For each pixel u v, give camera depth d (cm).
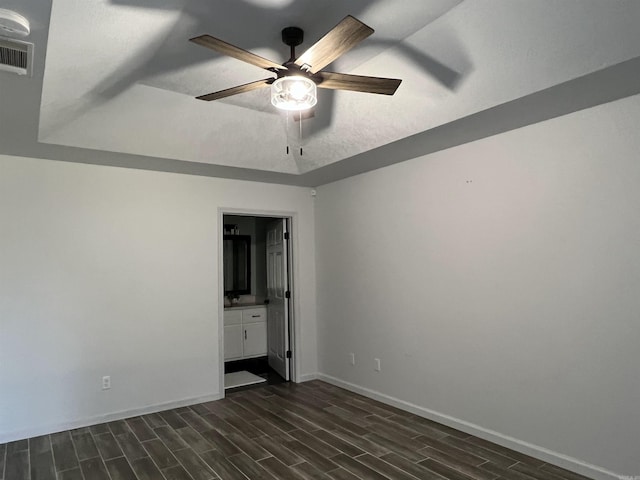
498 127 311
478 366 338
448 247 365
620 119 260
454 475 277
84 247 390
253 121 387
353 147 381
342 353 488
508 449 314
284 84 214
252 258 661
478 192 340
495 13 223
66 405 372
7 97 251
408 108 312
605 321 265
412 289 399
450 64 263
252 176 467
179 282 436
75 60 257
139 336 411
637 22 196
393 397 418
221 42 187
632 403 252
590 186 273
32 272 365
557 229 289
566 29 213
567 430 282
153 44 255
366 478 277
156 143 364
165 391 421
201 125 369
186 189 448
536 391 299
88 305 388
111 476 285
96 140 341
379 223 439
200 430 364
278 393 469
